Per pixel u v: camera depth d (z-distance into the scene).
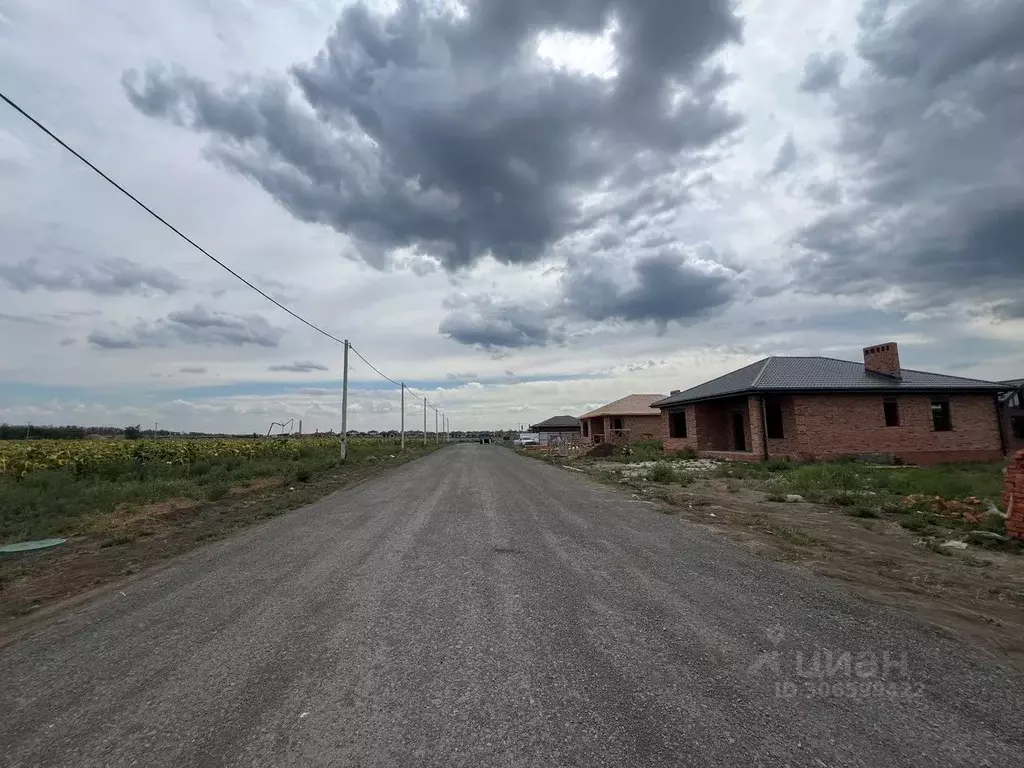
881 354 22.19
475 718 2.78
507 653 3.59
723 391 22.56
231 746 2.57
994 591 5.11
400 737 2.61
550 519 9.12
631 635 3.89
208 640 3.97
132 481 15.55
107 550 7.67
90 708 3.01
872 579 5.48
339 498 12.74
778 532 7.89
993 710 2.85
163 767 2.42
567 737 2.58
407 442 65.94
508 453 42.75
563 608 4.50
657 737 2.58
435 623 4.18
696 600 4.70
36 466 16.22
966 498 10.43
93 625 4.45
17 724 2.86
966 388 20.89
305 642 3.86
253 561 6.51
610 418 43.22
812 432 20.34
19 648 4.00
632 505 10.84
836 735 2.59
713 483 14.91
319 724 2.75
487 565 6.00
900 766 2.35
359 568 5.97
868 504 10.25
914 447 20.75
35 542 8.23
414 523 8.84
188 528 9.19
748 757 2.41
